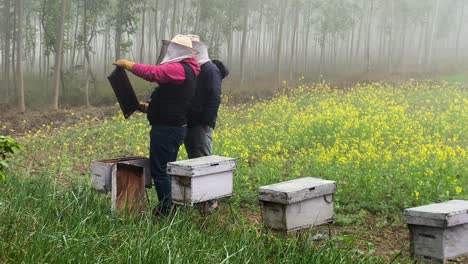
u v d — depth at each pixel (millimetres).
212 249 5195
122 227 5520
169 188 6438
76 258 4598
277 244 5457
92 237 5121
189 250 4984
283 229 5340
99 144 15328
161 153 6457
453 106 21469
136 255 4711
